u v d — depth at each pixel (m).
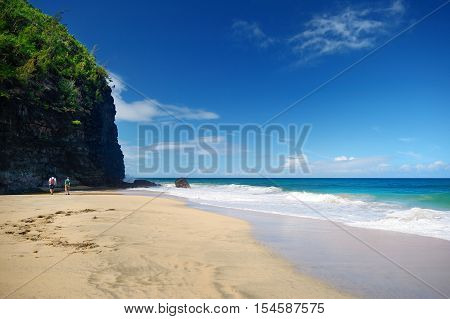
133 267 6.92
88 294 5.47
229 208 19.66
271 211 18.23
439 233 11.27
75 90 38.88
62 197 23.42
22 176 30.27
